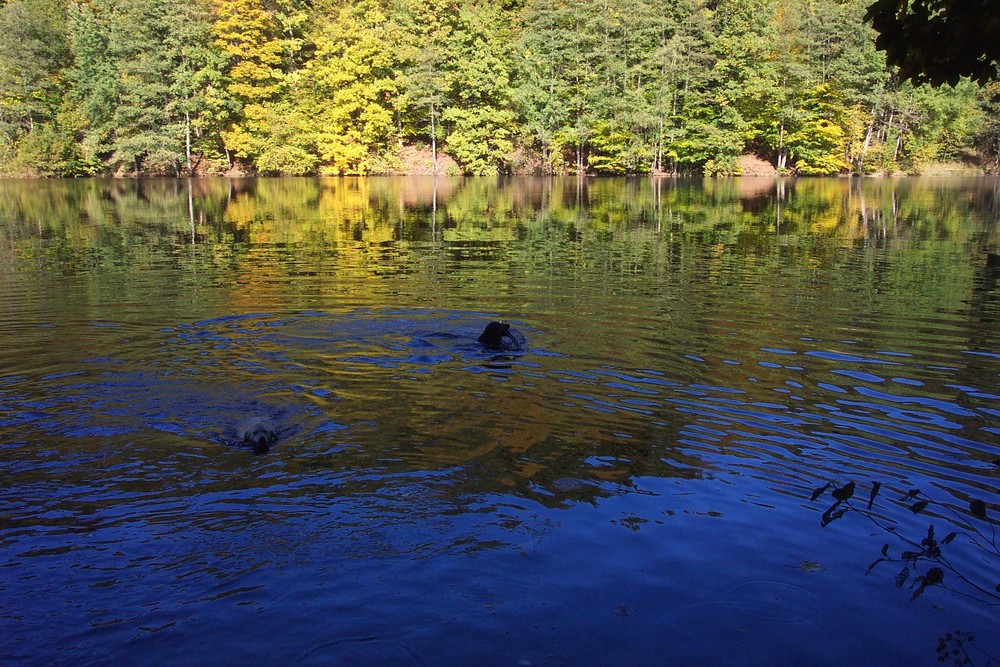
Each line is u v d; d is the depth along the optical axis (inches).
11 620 139.9
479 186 1600.6
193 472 205.9
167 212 1038.4
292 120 1899.6
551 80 2001.7
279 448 222.2
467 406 259.0
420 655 128.6
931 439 230.8
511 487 195.5
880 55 1936.5
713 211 1045.2
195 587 150.4
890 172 2112.5
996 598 147.3
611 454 217.8
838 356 322.3
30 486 197.6
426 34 1968.5
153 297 451.5
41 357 322.7
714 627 136.8
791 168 2095.2
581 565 157.4
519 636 133.6
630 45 1946.4
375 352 329.1
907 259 599.2
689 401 264.8
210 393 273.6
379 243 707.4
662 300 440.1
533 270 547.2
